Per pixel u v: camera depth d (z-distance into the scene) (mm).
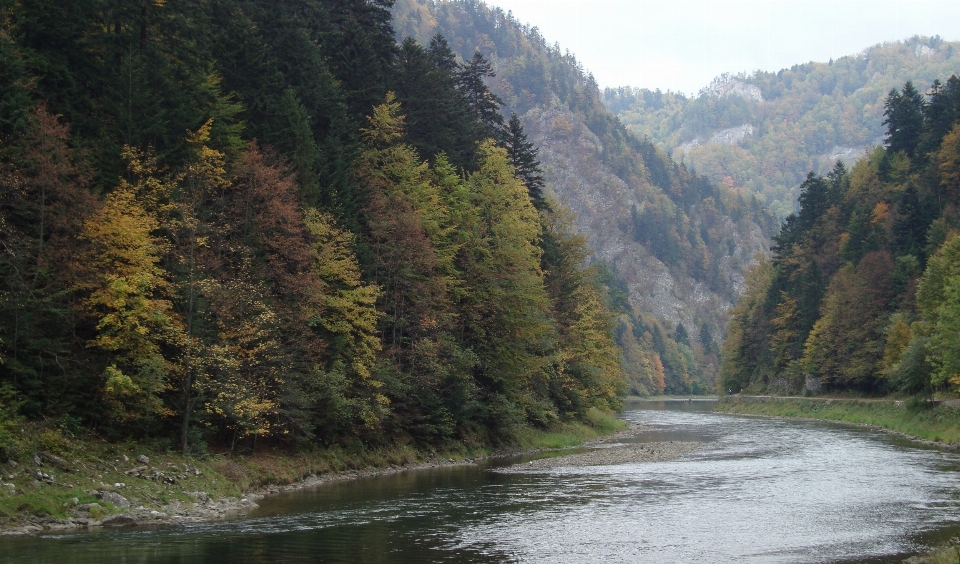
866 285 116312
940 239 112938
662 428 96188
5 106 33969
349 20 71125
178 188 40188
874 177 157000
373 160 62094
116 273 35750
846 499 36969
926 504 35500
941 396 88188
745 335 169125
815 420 109125
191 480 35156
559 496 38031
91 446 33750
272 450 44125
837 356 121125
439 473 48688
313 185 50469
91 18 44594
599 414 96500
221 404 38375
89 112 42812
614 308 108000
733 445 68250
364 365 49812
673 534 28734
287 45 59906
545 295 71375
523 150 87625
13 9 39750
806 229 167875
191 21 50750
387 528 29516
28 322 32781
